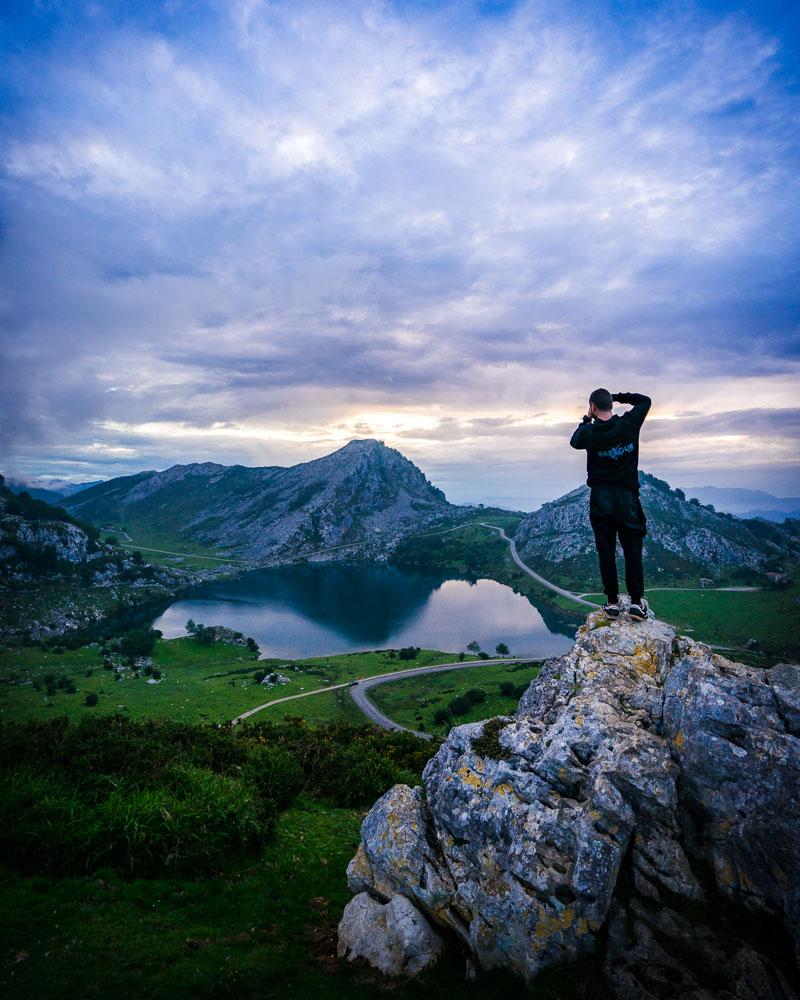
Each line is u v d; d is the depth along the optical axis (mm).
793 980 7031
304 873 17016
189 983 11062
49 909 13648
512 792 9844
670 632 11219
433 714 126312
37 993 10758
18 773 18359
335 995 10000
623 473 11086
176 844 16438
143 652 190125
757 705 8273
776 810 7512
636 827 8547
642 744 8883
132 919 13602
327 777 27094
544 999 8109
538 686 12883
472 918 9812
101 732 22688
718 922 7738
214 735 27031
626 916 8141
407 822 11586
